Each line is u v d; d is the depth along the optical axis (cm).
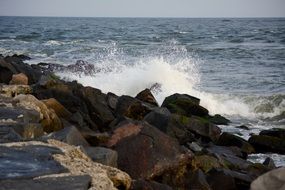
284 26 10269
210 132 1061
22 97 792
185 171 651
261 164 811
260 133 1110
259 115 1491
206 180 671
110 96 1128
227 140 1027
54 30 7081
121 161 622
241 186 693
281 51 3516
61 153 507
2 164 454
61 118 855
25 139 560
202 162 748
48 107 863
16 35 5284
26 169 445
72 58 2814
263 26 10294
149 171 610
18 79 1102
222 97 1628
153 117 923
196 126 1063
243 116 1477
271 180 325
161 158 625
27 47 3684
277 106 1552
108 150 575
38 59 2750
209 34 6297
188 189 630
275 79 2122
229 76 2184
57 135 595
